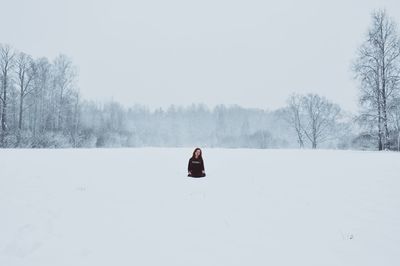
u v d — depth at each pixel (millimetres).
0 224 6258
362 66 32844
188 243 5473
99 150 24625
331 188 9164
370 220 6422
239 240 5609
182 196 8938
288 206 7680
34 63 50219
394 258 4797
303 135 68000
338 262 4699
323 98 65625
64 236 5727
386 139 31875
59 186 9641
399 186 8812
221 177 12172
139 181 11000
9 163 13875
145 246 5332
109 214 7031
